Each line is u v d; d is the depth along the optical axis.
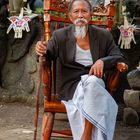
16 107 5.03
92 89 2.66
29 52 5.19
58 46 3.04
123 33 4.93
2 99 5.22
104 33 3.10
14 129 4.07
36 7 5.45
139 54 5.00
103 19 3.70
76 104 2.83
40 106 5.02
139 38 5.00
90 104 2.65
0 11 5.23
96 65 2.77
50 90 2.98
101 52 3.06
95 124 2.65
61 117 4.17
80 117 2.79
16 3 5.30
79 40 3.04
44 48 2.84
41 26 5.09
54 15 3.55
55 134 3.20
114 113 2.77
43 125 3.09
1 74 5.41
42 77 2.94
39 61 2.87
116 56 2.93
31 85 5.14
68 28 3.10
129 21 5.15
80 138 2.76
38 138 3.72
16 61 5.29
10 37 5.27
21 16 5.11
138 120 4.28
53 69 3.21
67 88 3.00
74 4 3.00
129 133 3.96
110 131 2.73
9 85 5.34
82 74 3.00
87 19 2.99
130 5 5.14
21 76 5.27
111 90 2.96
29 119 4.50
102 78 2.93
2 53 5.28
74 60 3.02
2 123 4.31
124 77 4.91
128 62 4.97
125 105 4.72
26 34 5.15
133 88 4.29
